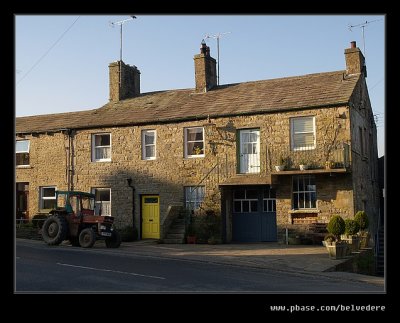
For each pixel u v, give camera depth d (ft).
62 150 87.30
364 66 81.51
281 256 56.08
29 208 88.89
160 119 79.77
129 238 77.61
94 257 53.98
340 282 42.06
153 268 46.34
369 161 83.51
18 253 55.42
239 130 75.51
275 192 74.79
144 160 81.10
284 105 72.79
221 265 50.24
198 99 84.17
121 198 82.07
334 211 68.85
